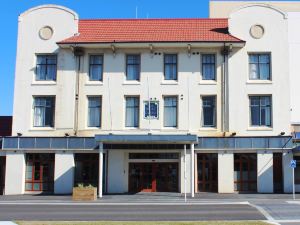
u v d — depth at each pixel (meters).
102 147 33.03
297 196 32.16
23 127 36.62
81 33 38.16
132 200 29.86
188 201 28.81
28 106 36.81
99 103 36.66
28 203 27.81
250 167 35.56
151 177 35.94
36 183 36.34
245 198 30.91
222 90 36.03
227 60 36.28
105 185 35.34
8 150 36.31
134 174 36.00
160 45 35.97
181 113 35.94
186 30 38.28
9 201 29.28
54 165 36.19
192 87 36.16
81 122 36.28
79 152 35.91
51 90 36.78
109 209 23.70
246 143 35.22
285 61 36.19
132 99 36.62
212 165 35.81
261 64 36.50
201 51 36.47
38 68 37.38
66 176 35.72
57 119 36.44
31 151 36.22
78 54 36.78
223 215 20.73
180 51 36.56
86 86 36.62
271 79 36.09
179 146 35.16
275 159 35.59
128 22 39.72
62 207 24.98
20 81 37.12
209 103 36.25
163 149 35.25
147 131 35.81
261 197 31.55
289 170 34.94
